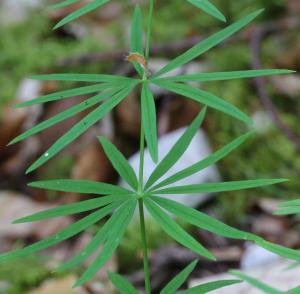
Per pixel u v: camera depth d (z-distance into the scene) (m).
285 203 0.49
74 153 1.23
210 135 1.19
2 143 1.29
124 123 1.24
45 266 0.98
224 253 0.99
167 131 1.21
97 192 0.52
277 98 1.25
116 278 0.56
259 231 1.04
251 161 1.14
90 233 1.07
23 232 1.10
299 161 1.13
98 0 0.53
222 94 1.25
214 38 0.53
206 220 0.49
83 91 0.52
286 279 0.82
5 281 0.95
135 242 1.00
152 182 0.52
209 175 1.09
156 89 1.24
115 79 0.53
